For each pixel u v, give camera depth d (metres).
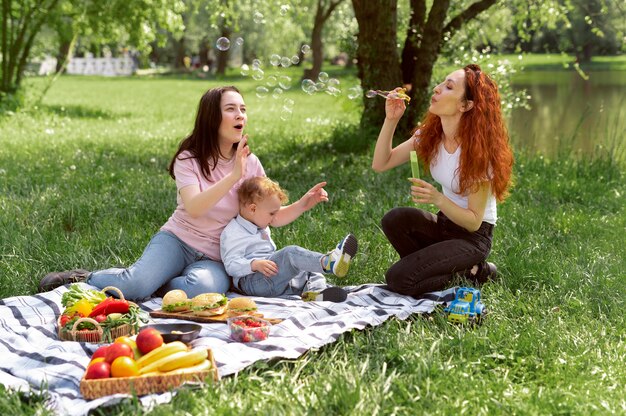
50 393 2.96
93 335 3.47
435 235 4.42
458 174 4.17
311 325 3.64
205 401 2.85
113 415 2.83
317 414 2.77
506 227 5.65
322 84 4.63
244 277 4.23
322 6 28.52
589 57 47.44
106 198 6.48
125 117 16.39
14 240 5.11
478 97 4.03
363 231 5.61
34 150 9.69
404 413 2.81
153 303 4.10
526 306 4.09
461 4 10.70
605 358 3.38
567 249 5.20
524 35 11.50
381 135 4.43
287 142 10.34
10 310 3.86
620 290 4.32
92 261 4.86
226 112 4.20
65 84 31.25
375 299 4.15
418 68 9.73
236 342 3.46
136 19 15.15
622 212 6.48
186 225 4.32
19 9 14.72
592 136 12.40
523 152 8.90
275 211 4.28
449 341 3.51
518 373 3.26
